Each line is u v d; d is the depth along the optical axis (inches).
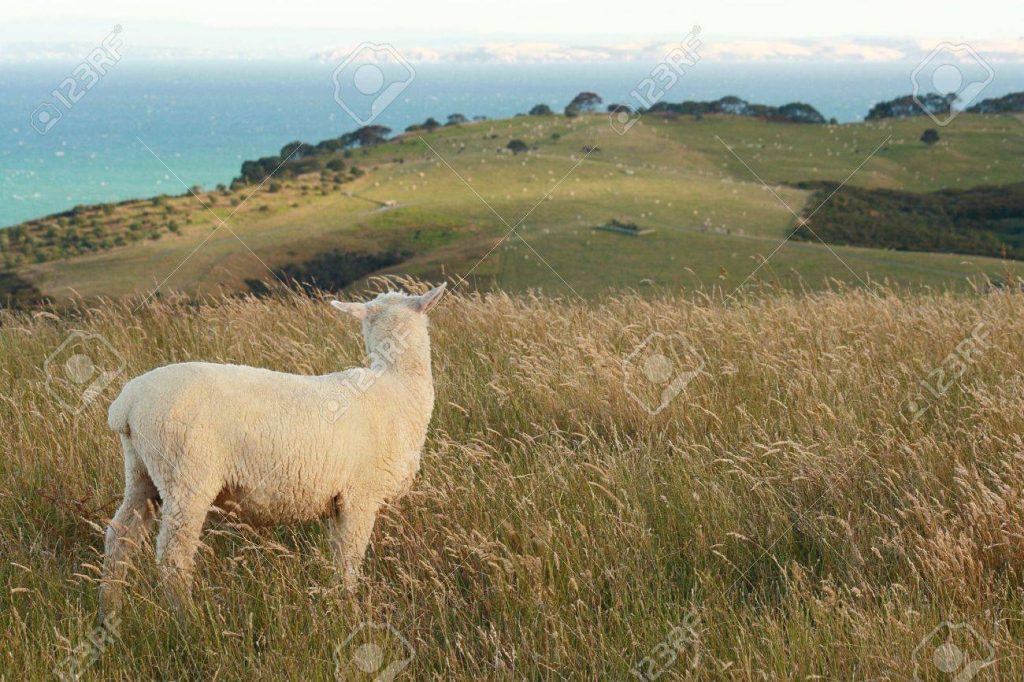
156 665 145.3
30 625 155.5
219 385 155.3
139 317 321.7
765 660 146.1
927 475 191.5
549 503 193.5
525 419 236.7
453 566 174.6
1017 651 143.5
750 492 197.2
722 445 219.6
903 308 332.8
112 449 208.5
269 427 156.0
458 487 191.9
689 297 373.1
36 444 211.2
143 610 154.8
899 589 160.2
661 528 187.5
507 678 144.0
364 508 170.7
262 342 281.1
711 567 175.2
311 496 162.4
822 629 152.1
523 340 293.6
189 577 154.6
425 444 222.1
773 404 242.2
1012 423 208.1
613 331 307.7
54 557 170.9
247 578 168.7
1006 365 257.4
